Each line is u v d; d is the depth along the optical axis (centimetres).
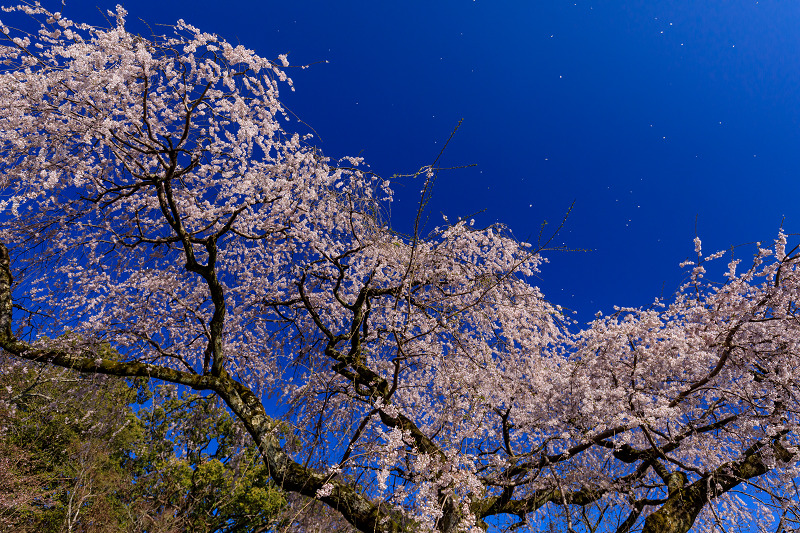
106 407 751
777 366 565
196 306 773
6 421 845
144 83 516
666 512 524
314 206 680
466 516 445
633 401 563
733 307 568
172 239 663
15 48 512
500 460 561
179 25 515
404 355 590
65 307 690
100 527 1122
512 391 663
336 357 688
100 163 631
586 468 589
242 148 619
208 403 771
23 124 519
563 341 718
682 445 608
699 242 605
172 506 1271
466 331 689
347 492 502
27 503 1052
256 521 1448
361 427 593
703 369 601
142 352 750
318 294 777
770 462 536
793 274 544
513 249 692
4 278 668
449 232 642
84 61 478
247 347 800
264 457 554
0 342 636
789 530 490
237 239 732
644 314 580
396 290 668
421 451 521
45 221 643
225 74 533
